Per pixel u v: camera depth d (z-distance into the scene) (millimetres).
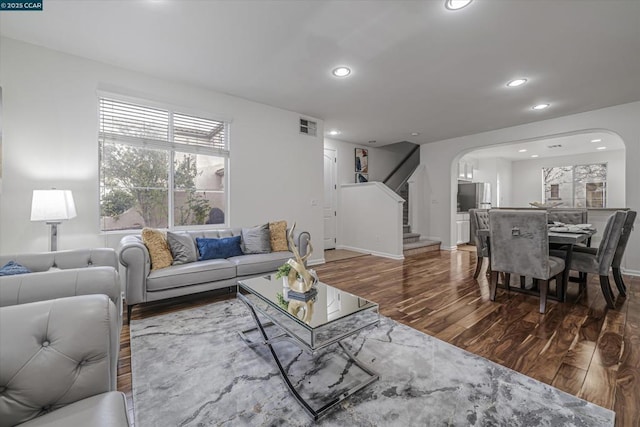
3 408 800
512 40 2535
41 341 886
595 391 1551
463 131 5637
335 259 5297
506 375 1701
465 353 1954
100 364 944
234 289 3352
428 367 1792
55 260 2012
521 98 3877
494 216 2928
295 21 2289
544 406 1438
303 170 4625
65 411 838
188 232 3332
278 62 2953
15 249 2594
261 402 1490
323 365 1830
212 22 2309
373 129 5512
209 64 3004
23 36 2531
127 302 2510
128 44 2641
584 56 2795
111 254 2219
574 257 2961
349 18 2250
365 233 6008
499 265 2945
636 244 4008
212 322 2479
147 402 1484
